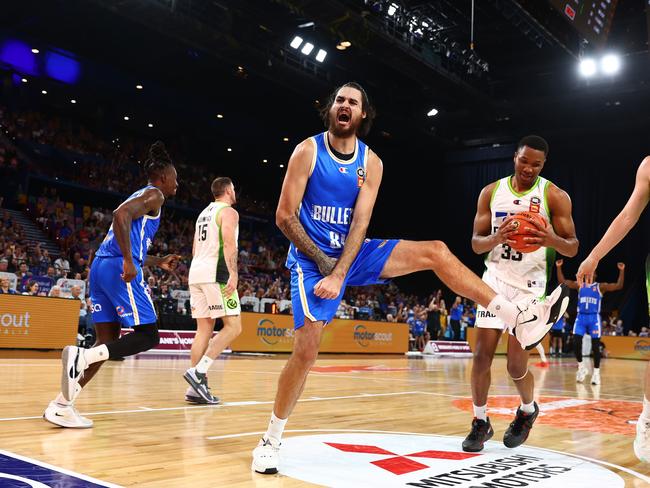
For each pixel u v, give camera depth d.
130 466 2.39
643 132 20.86
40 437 2.86
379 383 6.80
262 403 4.54
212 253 4.62
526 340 2.60
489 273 3.33
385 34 14.69
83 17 15.29
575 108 19.97
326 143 2.64
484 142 22.75
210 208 4.77
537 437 3.52
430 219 23.95
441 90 18.11
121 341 3.30
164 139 23.06
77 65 18.36
